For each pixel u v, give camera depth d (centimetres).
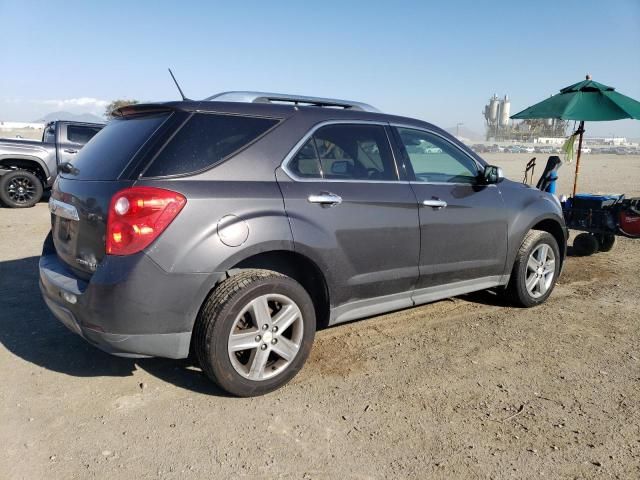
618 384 366
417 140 432
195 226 306
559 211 534
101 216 304
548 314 506
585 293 579
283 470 269
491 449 289
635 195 1463
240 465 272
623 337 451
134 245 295
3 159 1104
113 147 338
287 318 343
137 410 322
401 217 396
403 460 278
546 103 814
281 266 370
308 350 356
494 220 463
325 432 302
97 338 306
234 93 369
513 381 368
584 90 809
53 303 336
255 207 327
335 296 372
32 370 371
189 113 328
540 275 518
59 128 1160
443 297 446
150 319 301
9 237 812
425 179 424
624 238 904
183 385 354
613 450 289
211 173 321
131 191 297
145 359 392
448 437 299
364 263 381
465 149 466
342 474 266
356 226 371
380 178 396
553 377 375
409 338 441
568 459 281
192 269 305
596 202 756
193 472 266
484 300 545
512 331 460
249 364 332
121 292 294
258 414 320
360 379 367
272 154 346
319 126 373
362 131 397
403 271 405
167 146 314
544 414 325
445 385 360
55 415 315
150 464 271
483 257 462
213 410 323
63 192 352
